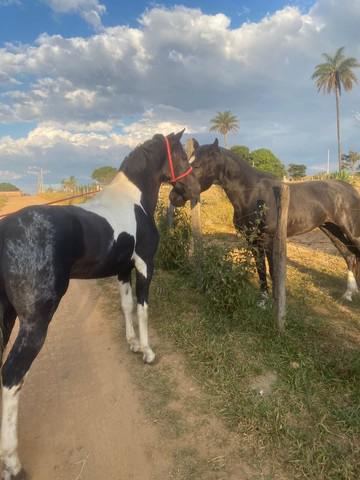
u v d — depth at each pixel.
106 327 4.97
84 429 3.10
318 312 5.39
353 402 3.25
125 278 4.22
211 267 4.90
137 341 4.30
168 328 4.68
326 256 9.27
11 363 2.44
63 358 4.25
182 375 3.77
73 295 6.43
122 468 2.70
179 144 4.35
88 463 2.75
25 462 2.75
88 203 3.42
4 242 2.52
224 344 4.17
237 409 3.20
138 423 3.14
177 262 6.45
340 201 5.75
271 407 3.18
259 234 5.20
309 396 3.31
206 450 2.82
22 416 3.27
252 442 2.86
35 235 2.58
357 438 2.86
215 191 14.20
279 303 4.42
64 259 2.71
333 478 2.51
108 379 3.80
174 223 6.89
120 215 3.48
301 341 4.31
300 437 2.86
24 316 2.52
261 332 4.48
